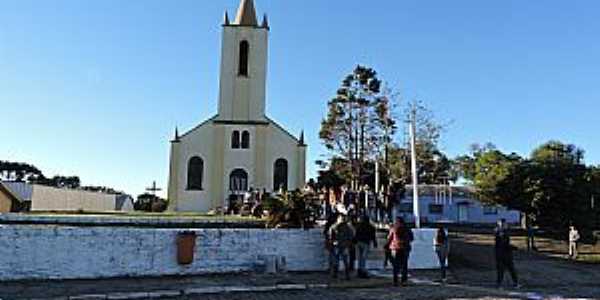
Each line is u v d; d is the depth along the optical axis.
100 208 47.62
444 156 63.22
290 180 51.34
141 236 16.67
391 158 48.41
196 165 50.75
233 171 51.09
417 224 21.81
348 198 21.53
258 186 50.72
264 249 18.34
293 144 51.88
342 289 15.10
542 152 60.19
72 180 94.38
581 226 40.91
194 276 16.84
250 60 53.00
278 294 14.05
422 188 62.06
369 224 17.52
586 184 41.50
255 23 54.00
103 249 16.16
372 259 19.52
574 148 61.28
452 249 25.64
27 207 37.16
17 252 15.14
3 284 14.39
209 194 50.25
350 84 52.69
